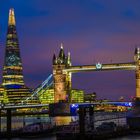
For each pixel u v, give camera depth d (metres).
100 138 115.94
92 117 128.62
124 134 130.75
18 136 124.12
